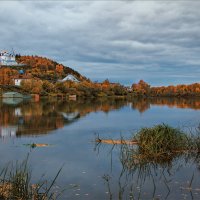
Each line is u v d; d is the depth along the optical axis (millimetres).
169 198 12789
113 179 15344
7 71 169500
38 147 23344
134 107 79750
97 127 36688
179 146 21219
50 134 30328
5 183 13297
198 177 15703
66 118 46625
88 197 12844
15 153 21047
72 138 27969
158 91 198250
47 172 16422
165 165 17953
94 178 15484
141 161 18750
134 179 15352
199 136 23859
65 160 19203
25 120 42375
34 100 107000
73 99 128000
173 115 55594
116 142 25531
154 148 20203
